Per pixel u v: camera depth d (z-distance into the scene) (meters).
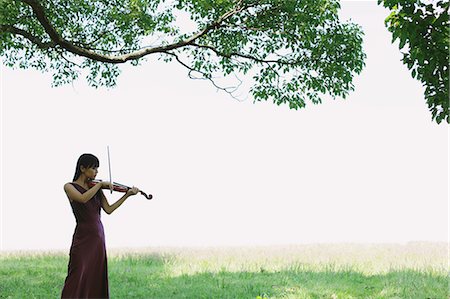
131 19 13.46
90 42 13.61
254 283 10.25
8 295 9.32
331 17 12.18
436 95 7.45
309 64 12.55
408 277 10.62
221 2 12.17
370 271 11.94
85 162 6.77
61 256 15.44
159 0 13.77
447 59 7.25
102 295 6.69
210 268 12.53
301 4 11.95
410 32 7.16
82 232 6.66
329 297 8.95
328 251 15.48
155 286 10.25
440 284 9.91
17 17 12.48
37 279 11.07
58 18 13.09
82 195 6.56
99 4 13.57
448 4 7.11
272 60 12.79
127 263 13.73
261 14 12.12
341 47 12.52
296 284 10.07
